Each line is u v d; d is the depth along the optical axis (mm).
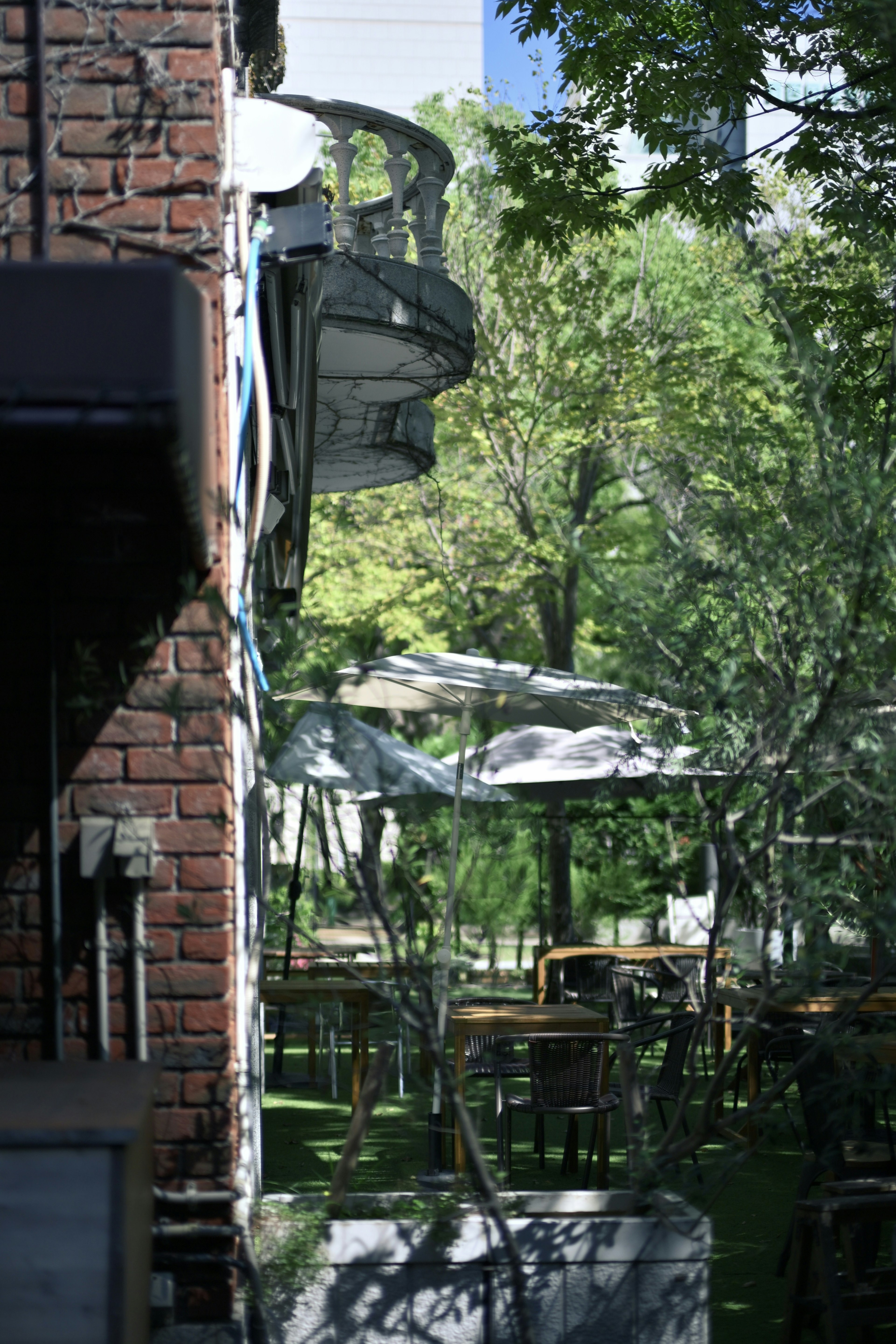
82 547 3561
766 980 3928
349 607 18078
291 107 6355
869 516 4008
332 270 6680
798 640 4172
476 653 6855
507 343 17469
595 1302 3795
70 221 3578
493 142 10430
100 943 3490
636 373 15945
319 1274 3752
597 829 14148
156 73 3602
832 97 7605
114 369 2256
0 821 3521
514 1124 8742
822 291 7531
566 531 4465
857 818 3877
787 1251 5273
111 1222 2545
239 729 3963
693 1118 8188
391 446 9211
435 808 4055
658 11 9445
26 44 3633
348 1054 11266
